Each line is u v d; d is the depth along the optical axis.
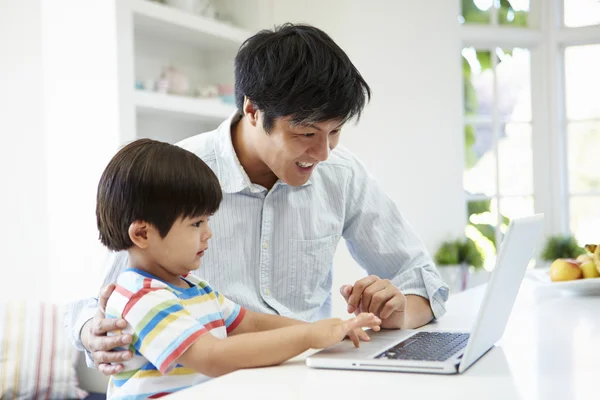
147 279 1.22
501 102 4.75
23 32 3.14
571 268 2.00
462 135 4.49
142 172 1.25
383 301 1.40
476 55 4.71
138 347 1.19
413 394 0.92
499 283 1.08
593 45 4.71
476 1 4.66
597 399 0.87
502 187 4.74
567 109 4.79
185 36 3.58
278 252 1.69
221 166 1.65
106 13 2.97
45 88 3.12
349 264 4.15
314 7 4.29
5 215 3.20
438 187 4.43
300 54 1.38
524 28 4.71
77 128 3.06
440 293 1.67
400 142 4.35
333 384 0.98
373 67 4.29
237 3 4.10
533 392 0.91
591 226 4.74
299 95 1.37
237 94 1.52
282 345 1.11
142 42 3.47
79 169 3.07
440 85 4.44
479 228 4.69
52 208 3.13
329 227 1.75
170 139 3.66
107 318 1.22
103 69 2.99
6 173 3.19
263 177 1.67
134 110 3.04
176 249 1.26
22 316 3.00
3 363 2.89
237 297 1.63
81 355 3.10
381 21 4.30
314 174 1.75
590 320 1.53
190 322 1.16
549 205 4.77
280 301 1.70
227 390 0.96
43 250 3.15
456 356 1.09
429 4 4.42
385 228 1.83
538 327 1.44
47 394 2.93
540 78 4.77
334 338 1.12
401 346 1.20
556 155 4.75
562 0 4.75
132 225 1.25
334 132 1.50
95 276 3.06
